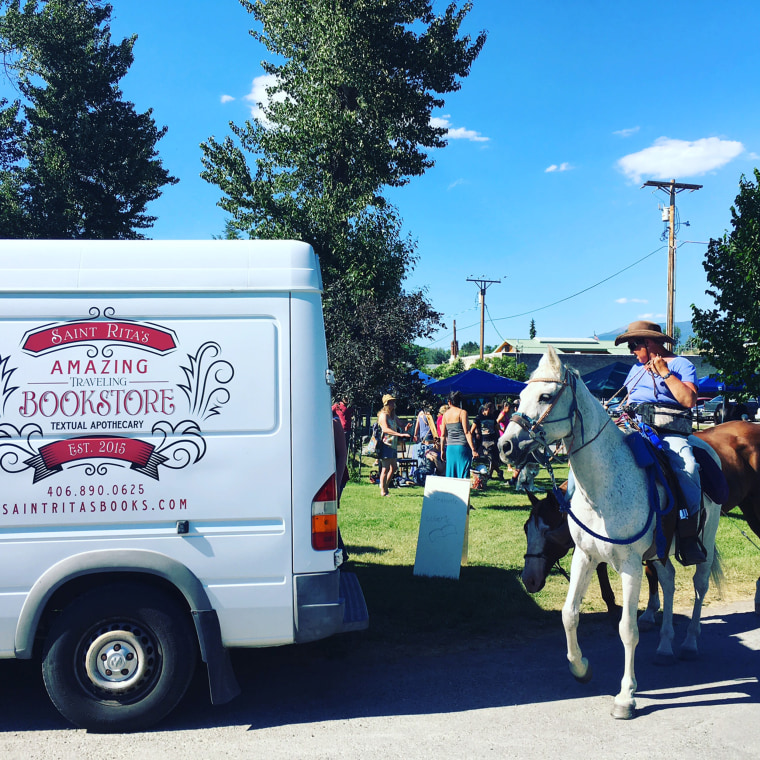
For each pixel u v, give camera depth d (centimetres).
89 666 405
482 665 518
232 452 415
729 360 1167
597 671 504
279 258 434
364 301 1948
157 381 415
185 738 400
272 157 2323
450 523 760
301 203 2305
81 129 2991
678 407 523
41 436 406
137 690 409
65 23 2983
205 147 2262
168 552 408
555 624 615
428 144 2467
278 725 417
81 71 3034
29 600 397
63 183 2969
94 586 419
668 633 520
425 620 620
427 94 2420
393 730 409
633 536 436
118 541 405
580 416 435
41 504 403
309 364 427
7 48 2967
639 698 454
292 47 2373
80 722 404
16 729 414
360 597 485
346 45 2202
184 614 416
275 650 552
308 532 417
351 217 2259
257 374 421
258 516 414
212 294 425
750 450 632
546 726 413
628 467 450
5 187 2892
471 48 2380
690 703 445
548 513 599
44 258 420
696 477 493
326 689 475
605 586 625
